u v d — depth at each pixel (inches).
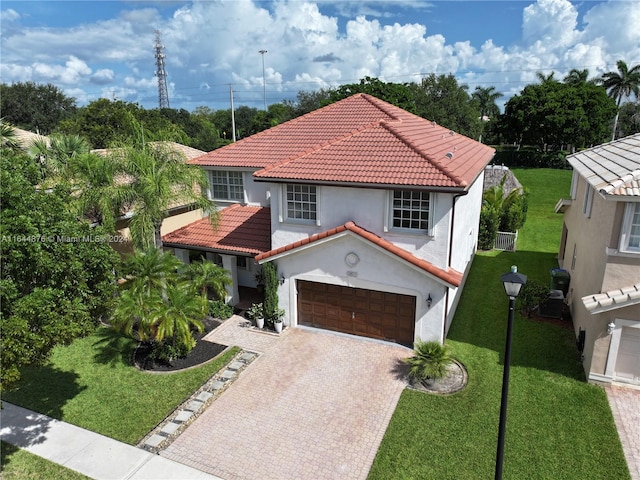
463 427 506.6
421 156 661.3
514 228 1198.9
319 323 737.0
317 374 616.7
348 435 502.6
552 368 614.5
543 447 475.2
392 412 536.7
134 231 679.7
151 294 638.5
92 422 530.0
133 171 689.6
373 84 2279.8
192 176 727.7
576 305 726.5
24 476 450.9
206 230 864.9
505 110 3149.6
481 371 611.2
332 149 731.4
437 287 625.3
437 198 611.2
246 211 900.0
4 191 396.2
